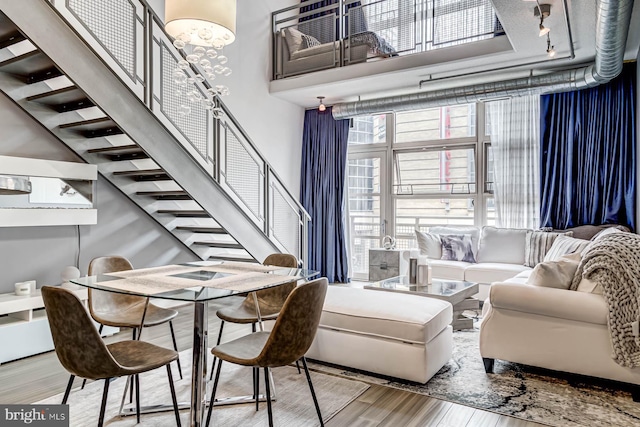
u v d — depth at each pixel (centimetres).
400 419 239
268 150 620
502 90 495
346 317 302
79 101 378
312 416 243
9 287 370
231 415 244
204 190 422
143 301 307
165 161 384
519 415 243
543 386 282
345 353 304
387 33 558
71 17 397
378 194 691
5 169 356
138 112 362
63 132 399
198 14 232
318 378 298
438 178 645
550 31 392
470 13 486
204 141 499
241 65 572
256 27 597
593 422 235
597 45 368
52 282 400
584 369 269
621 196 496
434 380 293
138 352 213
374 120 696
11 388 278
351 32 582
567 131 527
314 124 684
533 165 556
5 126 366
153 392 276
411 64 494
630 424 233
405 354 281
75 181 407
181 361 330
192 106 487
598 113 509
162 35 469
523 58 459
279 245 604
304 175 687
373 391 276
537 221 554
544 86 476
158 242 498
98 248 437
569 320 273
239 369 316
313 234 678
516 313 289
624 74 495
